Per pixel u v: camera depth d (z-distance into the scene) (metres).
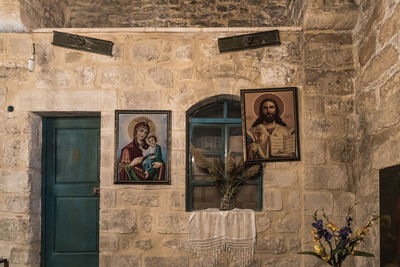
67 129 3.54
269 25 4.35
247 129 3.28
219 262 3.16
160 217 3.21
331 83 3.23
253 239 3.15
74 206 3.49
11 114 3.29
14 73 3.30
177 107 3.30
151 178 3.23
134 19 4.39
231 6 4.37
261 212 3.21
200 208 3.38
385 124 2.54
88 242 3.46
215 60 3.32
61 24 4.13
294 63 3.30
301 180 3.22
